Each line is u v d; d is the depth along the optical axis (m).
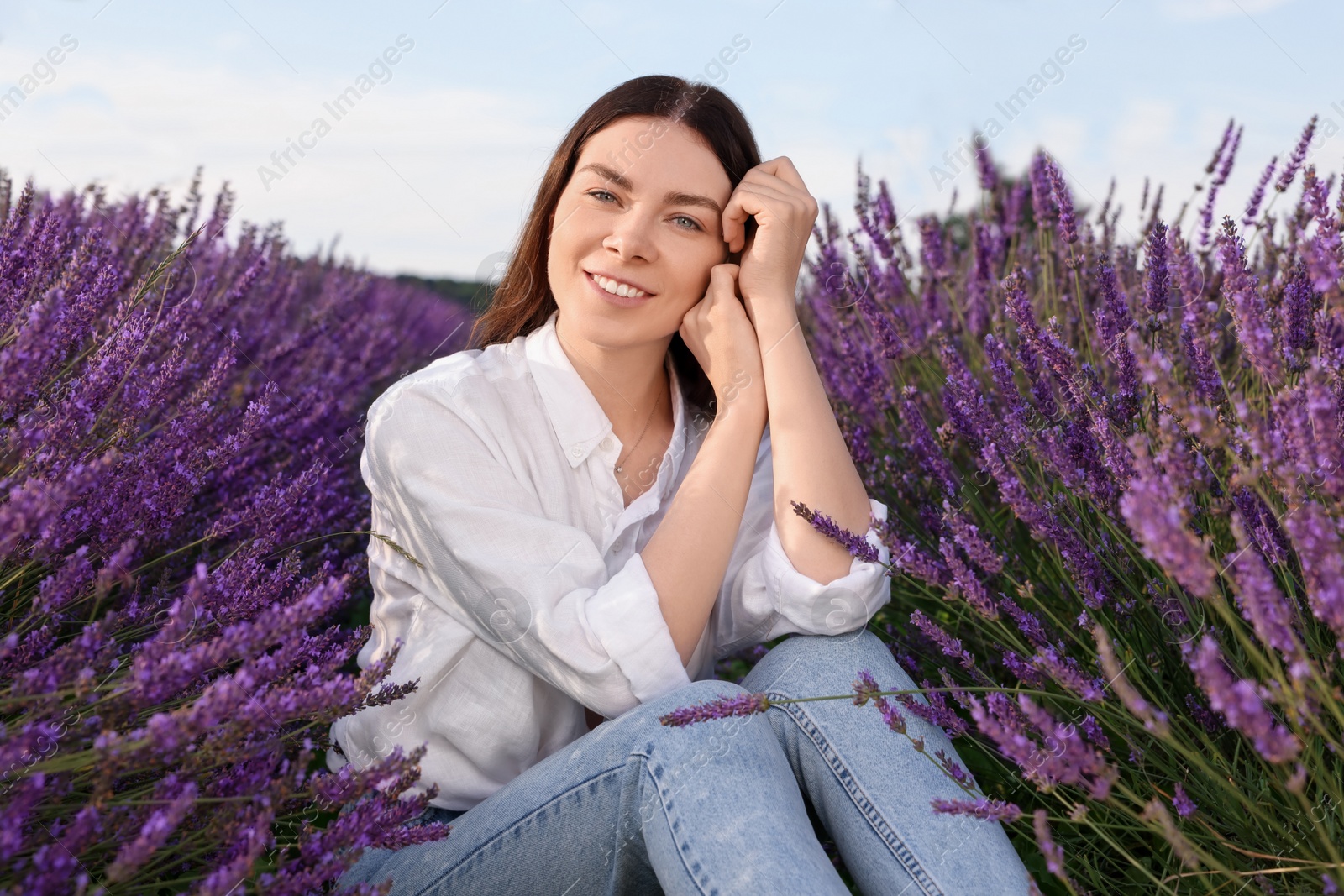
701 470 1.67
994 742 1.77
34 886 0.94
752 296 1.81
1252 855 1.22
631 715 1.40
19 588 1.38
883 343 2.25
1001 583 1.98
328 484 2.33
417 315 5.21
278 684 1.27
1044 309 2.49
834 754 1.44
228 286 2.80
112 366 1.46
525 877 1.39
